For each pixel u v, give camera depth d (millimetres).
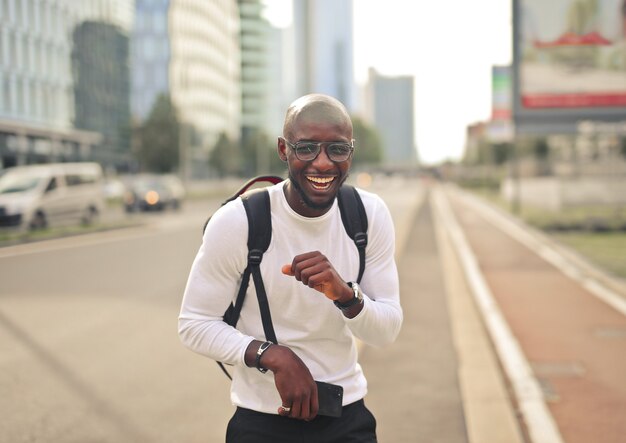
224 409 4613
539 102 20562
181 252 14398
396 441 3969
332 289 1712
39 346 6367
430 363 5695
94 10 53781
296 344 1892
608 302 8719
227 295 1872
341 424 1938
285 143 1810
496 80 35469
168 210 32688
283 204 1860
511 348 6289
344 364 1962
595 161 25016
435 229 21250
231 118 111875
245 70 124438
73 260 13047
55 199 19703
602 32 20094
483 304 8695
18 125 40031
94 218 21828
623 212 22703
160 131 53969
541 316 7832
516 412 4480
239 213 1844
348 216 1913
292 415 1786
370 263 1959
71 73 48781
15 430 4211
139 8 81625
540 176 36750
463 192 58875
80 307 8312
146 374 5449
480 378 5207
